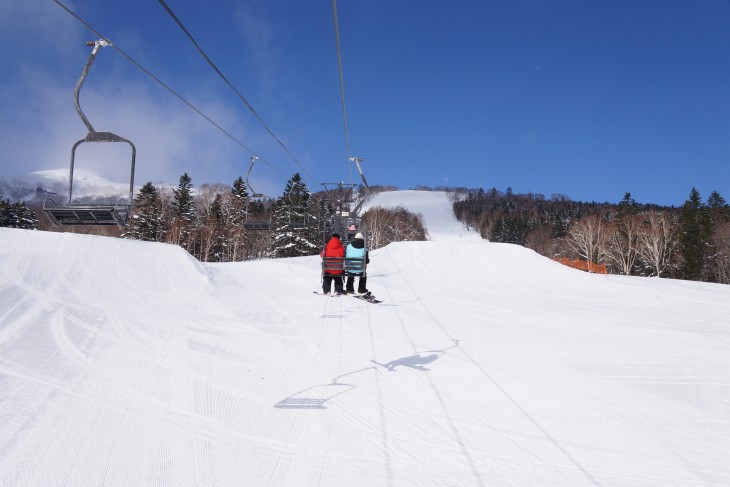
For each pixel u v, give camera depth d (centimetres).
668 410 529
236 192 6475
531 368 686
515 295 1597
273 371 619
